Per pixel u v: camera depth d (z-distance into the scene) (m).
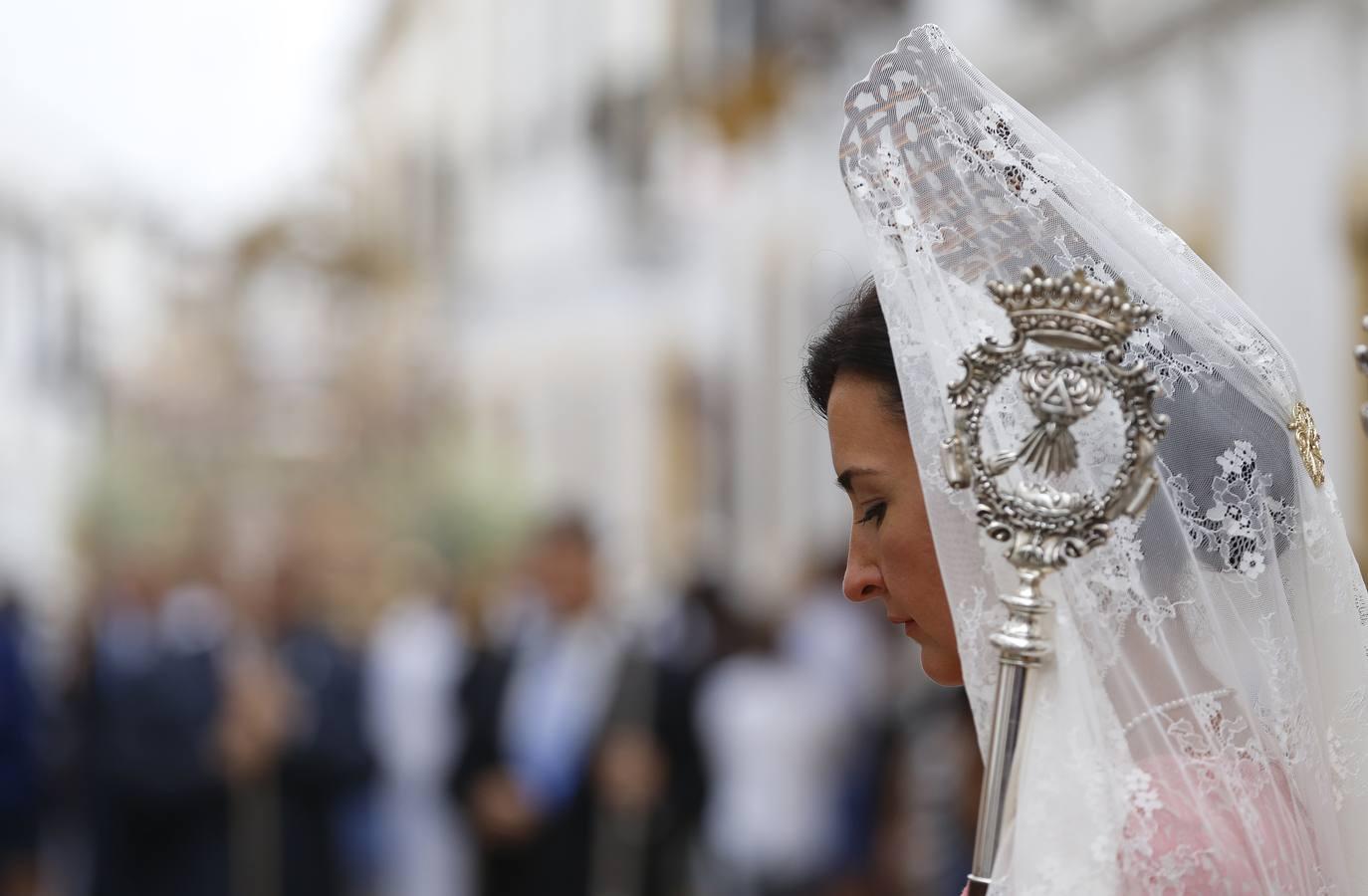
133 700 11.91
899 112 3.10
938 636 3.13
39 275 37.00
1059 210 3.06
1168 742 2.87
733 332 23.45
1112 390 2.82
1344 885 2.98
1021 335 2.86
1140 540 2.93
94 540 24.02
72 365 35.44
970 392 2.89
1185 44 12.05
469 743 11.62
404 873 12.84
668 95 25.38
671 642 11.55
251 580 12.50
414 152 40.88
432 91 40.22
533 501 26.33
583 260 30.62
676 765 11.33
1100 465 2.87
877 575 3.20
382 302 31.16
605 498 29.20
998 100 3.12
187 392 28.17
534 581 12.61
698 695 11.37
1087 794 2.79
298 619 12.46
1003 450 2.90
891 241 3.04
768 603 14.12
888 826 11.47
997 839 2.84
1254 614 2.97
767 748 11.50
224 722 11.99
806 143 20.25
